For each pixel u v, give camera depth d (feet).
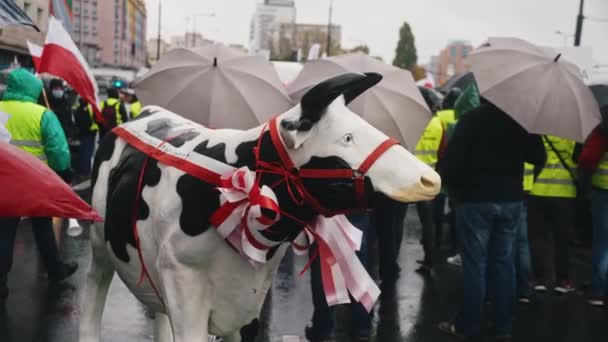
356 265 10.37
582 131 16.11
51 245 20.75
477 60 17.30
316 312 17.11
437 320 19.86
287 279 23.49
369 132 9.19
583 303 22.26
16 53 64.69
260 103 17.26
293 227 9.75
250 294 10.33
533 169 22.27
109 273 12.92
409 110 17.17
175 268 10.12
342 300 10.38
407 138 17.03
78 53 18.03
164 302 10.48
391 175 8.91
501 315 18.13
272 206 9.06
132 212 10.94
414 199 8.86
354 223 17.11
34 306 18.93
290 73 42.22
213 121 17.15
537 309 21.50
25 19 16.55
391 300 21.62
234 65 17.75
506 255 17.88
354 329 17.81
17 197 7.23
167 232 10.19
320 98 8.85
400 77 17.78
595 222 21.95
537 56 16.99
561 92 16.28
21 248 25.21
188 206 10.02
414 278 24.36
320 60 17.71
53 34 17.47
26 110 19.25
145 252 10.83
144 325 18.08
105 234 11.71
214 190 9.93
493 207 17.24
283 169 9.48
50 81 37.86
